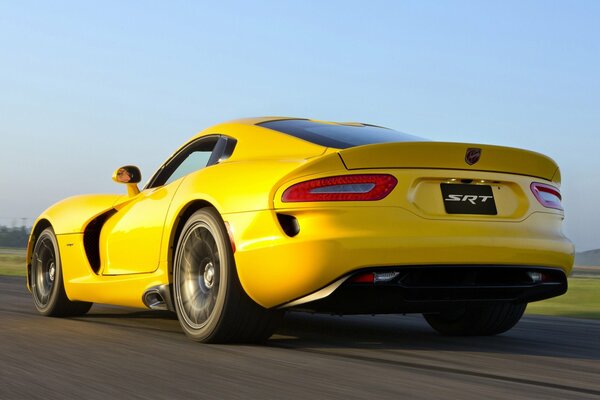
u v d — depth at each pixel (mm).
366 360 2893
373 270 2998
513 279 3330
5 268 16453
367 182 3055
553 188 3539
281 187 3102
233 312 3244
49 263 4895
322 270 2984
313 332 3928
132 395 2160
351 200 3023
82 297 4531
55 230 4730
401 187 3080
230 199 3279
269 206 3113
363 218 3012
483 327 3918
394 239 3000
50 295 4777
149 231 3857
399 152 3082
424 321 4812
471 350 3344
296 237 3029
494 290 3320
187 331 3465
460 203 3189
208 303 3357
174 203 3666
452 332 4035
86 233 4527
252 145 3529
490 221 3215
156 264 3809
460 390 2285
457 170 3211
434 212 3123
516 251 3211
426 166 3160
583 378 2623
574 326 4711
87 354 2955
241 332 3297
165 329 3959
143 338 3492
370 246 2971
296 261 3016
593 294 9148
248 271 3150
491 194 3289
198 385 2318
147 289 3852
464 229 3123
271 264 3078
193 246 3494
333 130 3609
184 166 3951
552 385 2441
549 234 3396
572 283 12992
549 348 3506
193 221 3480
